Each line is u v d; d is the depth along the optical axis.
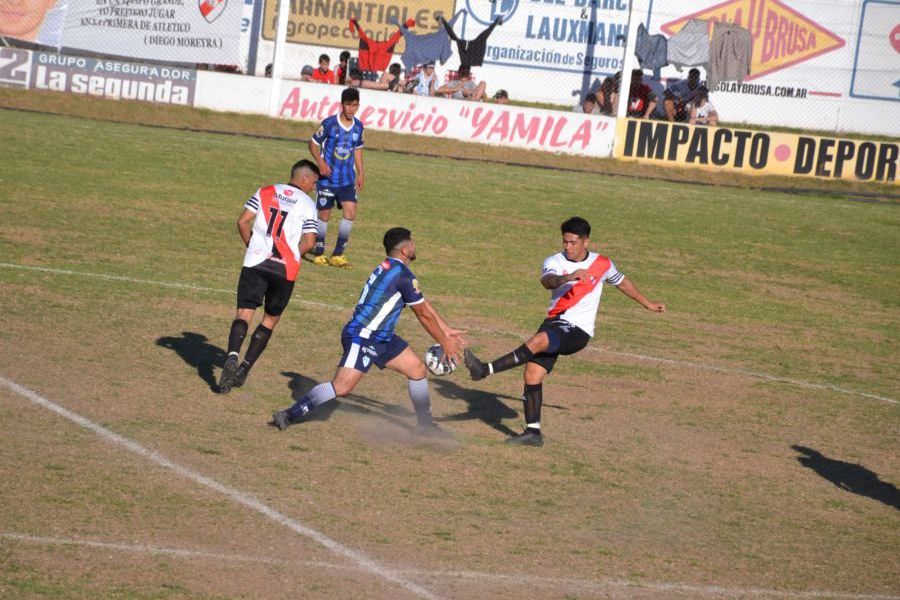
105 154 59.34
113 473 19.38
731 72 78.69
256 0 82.19
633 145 74.88
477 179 64.75
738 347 35.31
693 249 51.62
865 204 69.12
